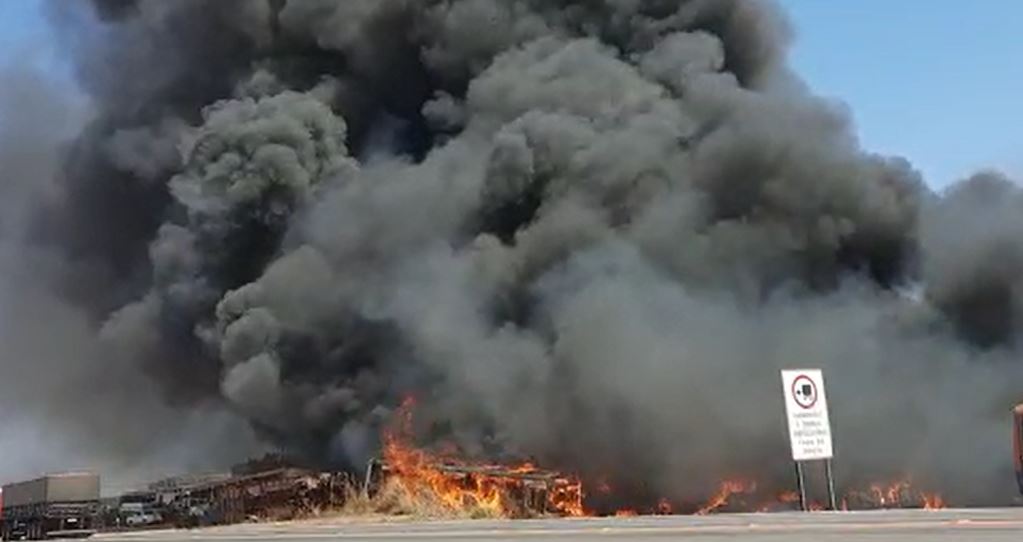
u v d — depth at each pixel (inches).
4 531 2472.9
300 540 883.4
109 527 2102.6
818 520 832.9
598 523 984.9
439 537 833.5
